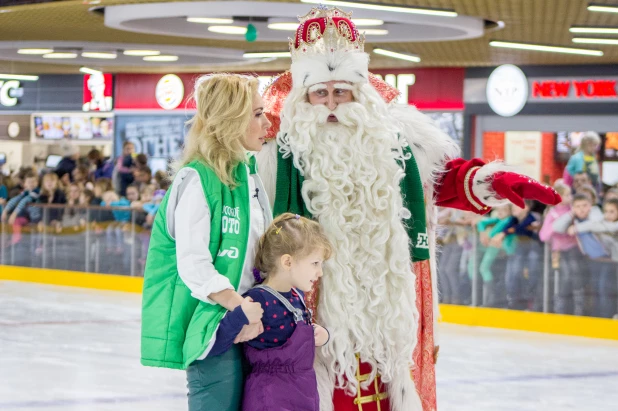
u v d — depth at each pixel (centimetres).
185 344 291
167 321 295
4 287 1236
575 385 687
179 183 299
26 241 1302
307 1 910
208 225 293
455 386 678
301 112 346
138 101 1622
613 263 893
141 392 633
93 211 1235
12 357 757
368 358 345
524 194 360
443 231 977
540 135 1383
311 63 343
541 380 704
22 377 679
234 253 297
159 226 304
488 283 958
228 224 297
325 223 337
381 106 350
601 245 896
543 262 928
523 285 938
